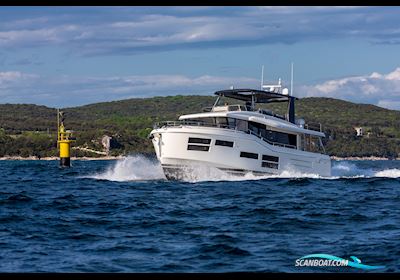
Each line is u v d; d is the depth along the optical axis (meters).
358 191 47.47
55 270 23.53
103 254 25.94
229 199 42.41
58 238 29.09
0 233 30.17
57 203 40.91
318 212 36.50
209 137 51.88
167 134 52.19
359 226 32.09
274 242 28.06
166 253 26.05
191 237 29.22
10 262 24.64
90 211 37.44
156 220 33.94
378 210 37.50
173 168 52.72
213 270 23.59
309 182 52.59
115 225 32.47
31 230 30.97
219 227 31.86
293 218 34.25
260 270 23.56
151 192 46.94
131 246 27.36
